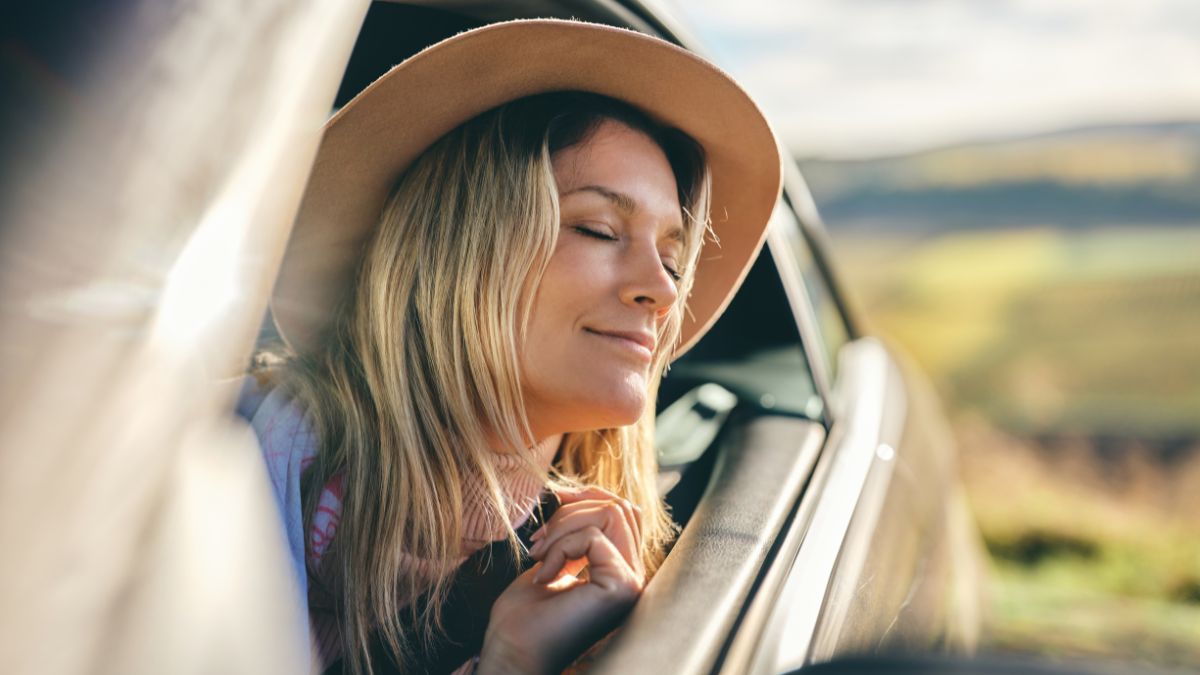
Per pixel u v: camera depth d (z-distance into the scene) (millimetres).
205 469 622
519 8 1416
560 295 1159
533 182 1169
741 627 1006
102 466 512
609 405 1170
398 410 1159
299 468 1110
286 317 1284
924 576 1764
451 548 1157
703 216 1421
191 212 602
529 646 1024
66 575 479
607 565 1076
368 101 1183
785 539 1243
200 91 624
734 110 1316
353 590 1098
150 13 618
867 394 2189
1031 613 3730
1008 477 5500
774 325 1962
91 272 541
